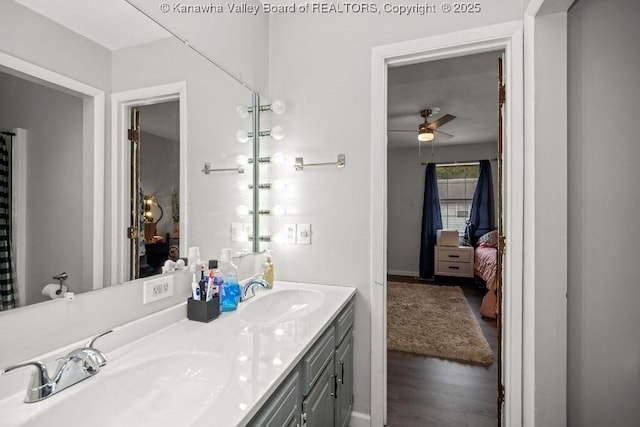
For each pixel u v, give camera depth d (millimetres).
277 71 1955
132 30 1109
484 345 2752
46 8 846
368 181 1754
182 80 1339
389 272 6152
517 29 1472
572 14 1385
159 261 1219
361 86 1763
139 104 1136
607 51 1340
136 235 1125
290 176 1914
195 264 1368
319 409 1203
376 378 1734
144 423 787
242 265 1772
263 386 778
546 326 1390
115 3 1049
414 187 5984
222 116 1588
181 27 1327
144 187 1160
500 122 1613
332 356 1368
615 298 1348
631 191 1321
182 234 1350
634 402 1336
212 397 836
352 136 1783
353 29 1780
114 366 875
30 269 802
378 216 1726
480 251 4832
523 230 1476
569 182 1391
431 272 5703
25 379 769
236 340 1062
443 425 1791
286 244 1919
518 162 1483
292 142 1911
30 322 799
